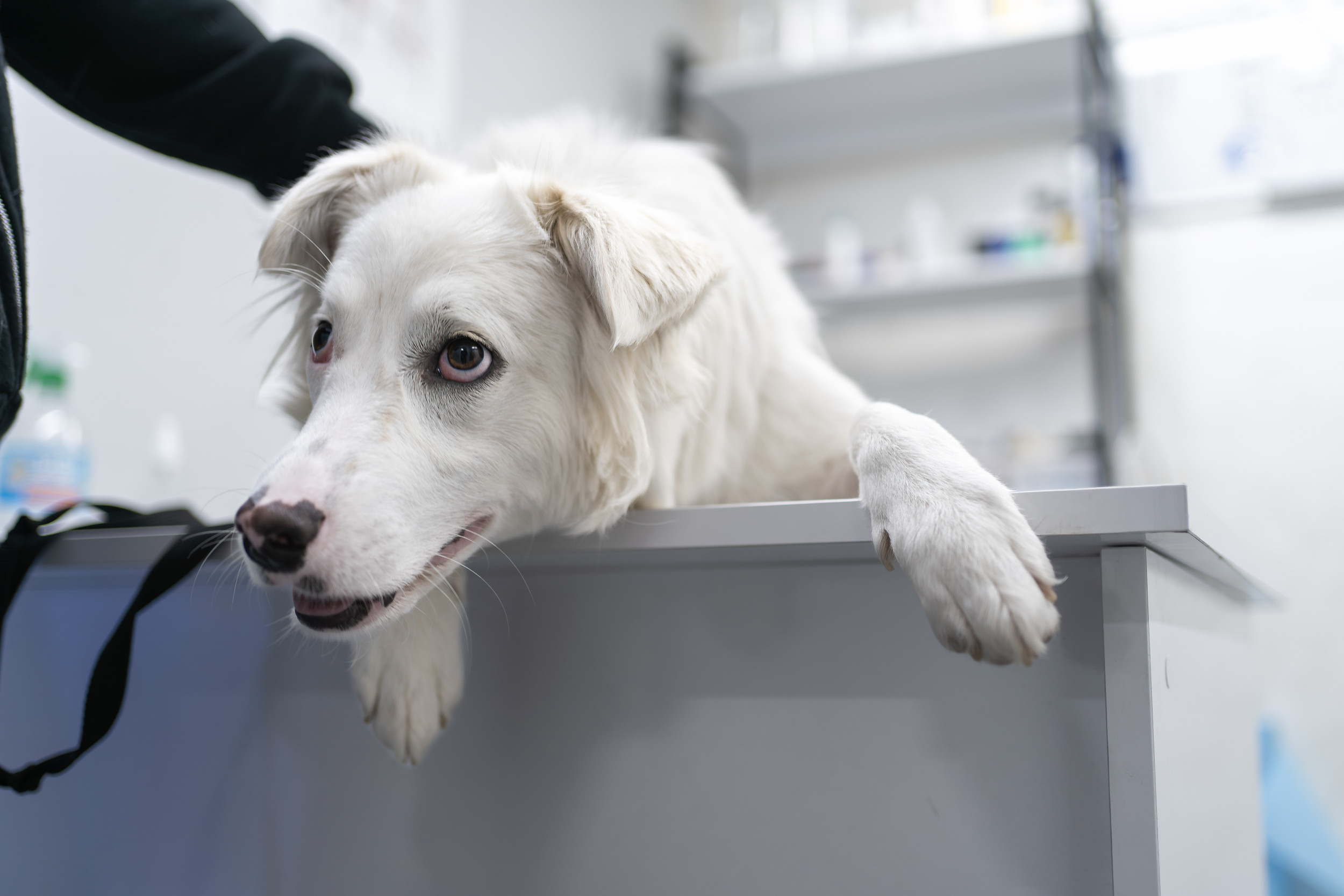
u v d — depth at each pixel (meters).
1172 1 2.67
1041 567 0.59
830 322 3.11
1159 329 2.63
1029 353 2.91
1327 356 2.49
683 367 0.87
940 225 3.10
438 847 0.76
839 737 0.67
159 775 0.86
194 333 1.79
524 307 0.83
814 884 0.66
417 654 0.78
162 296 1.73
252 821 0.82
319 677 0.82
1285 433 2.50
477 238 0.83
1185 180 2.64
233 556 0.80
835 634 0.68
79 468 1.41
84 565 0.85
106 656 0.74
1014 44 2.63
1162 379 2.61
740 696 0.70
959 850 0.63
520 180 0.86
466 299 0.80
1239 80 2.61
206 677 0.85
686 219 0.91
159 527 0.90
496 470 0.82
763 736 0.69
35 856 0.89
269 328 1.95
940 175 3.15
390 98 2.20
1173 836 0.62
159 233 1.73
